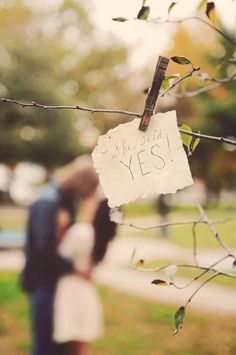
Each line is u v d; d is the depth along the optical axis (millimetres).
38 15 31234
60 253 4555
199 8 1662
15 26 30719
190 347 7168
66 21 33312
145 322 8312
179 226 23594
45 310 4602
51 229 4520
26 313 8523
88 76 36562
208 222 1710
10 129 31078
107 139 1307
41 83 30469
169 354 6895
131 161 1290
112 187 1283
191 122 21812
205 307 9406
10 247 16312
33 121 30688
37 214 4574
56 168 35969
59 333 4574
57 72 33688
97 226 4605
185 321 8422
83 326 4656
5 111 30000
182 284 11227
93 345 7070
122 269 13258
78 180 4574
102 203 4633
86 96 36875
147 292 10656
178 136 1278
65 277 4613
